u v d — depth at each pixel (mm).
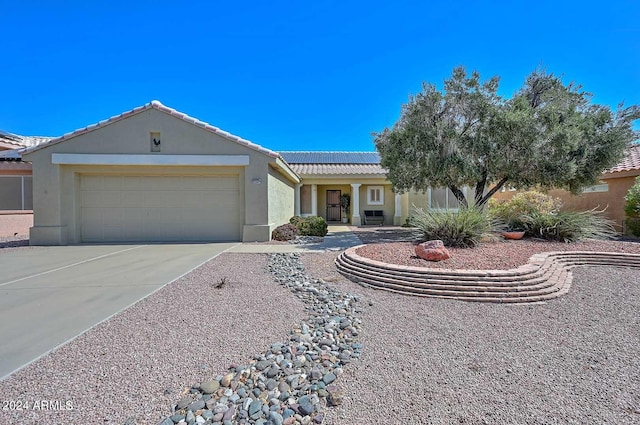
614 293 6195
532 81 13508
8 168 16625
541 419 2643
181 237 13117
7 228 15258
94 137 12312
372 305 5535
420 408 2783
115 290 6109
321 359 3629
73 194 12531
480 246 9344
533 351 3852
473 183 13672
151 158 12320
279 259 9195
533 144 11336
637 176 13469
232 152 12602
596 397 2939
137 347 3787
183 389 3002
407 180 14055
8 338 3996
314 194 22016
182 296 5754
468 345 4004
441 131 11977
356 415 2705
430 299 5895
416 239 10875
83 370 3268
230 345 3895
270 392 3006
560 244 9930
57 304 5297
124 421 2549
